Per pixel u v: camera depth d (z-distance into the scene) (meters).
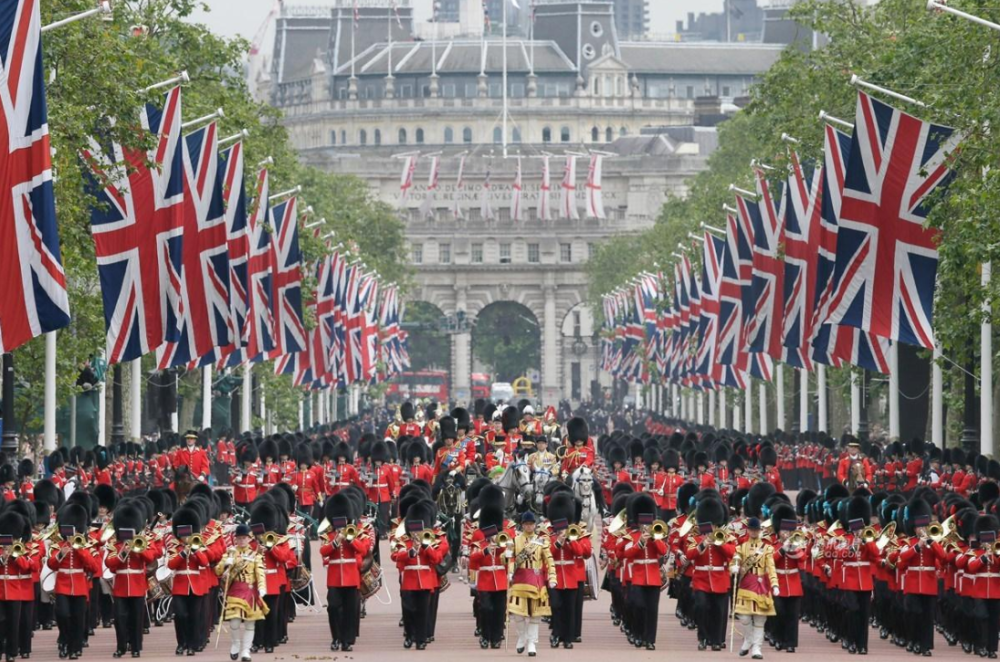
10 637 155.50
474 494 186.12
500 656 154.88
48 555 161.75
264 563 160.38
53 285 157.88
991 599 160.00
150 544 159.88
